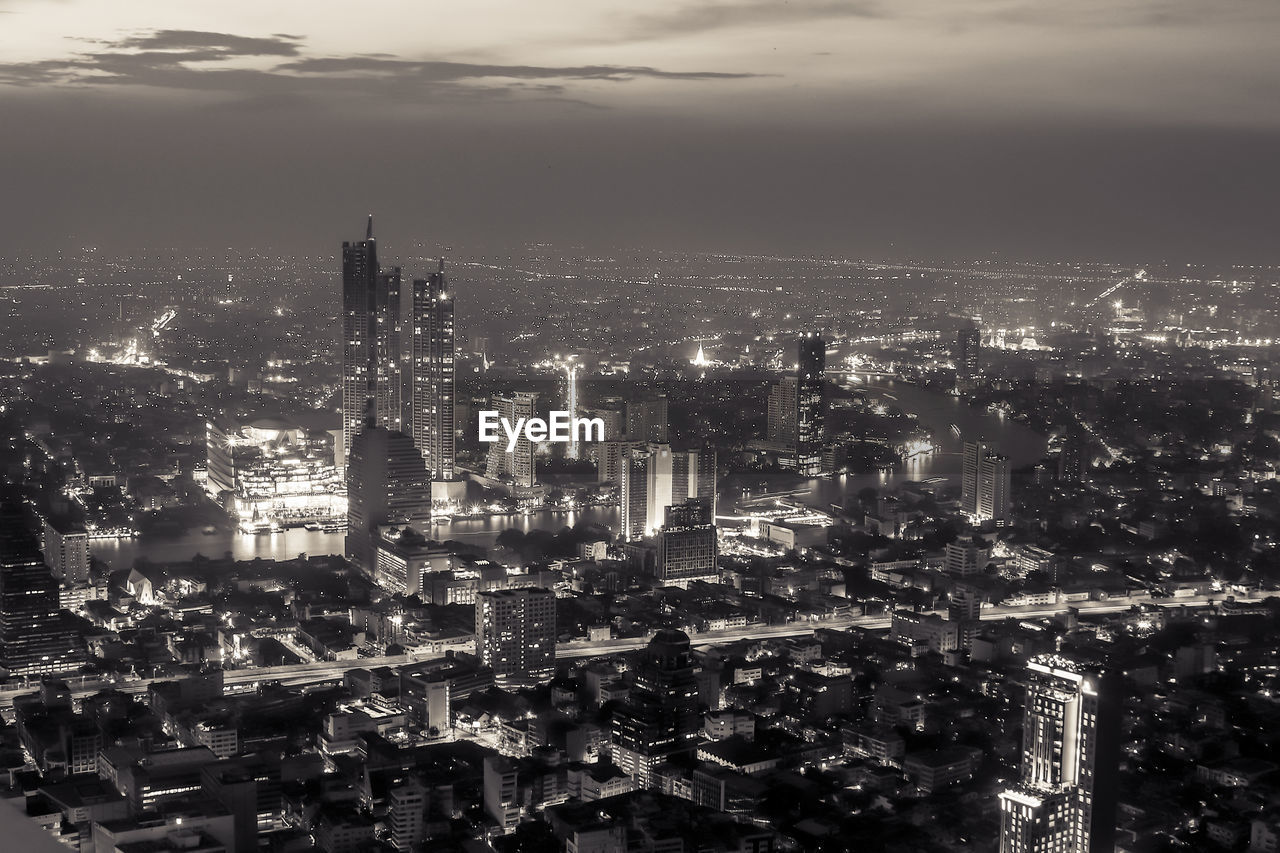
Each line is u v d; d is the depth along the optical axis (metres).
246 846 159.75
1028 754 156.62
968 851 157.00
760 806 176.00
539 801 182.25
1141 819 157.00
